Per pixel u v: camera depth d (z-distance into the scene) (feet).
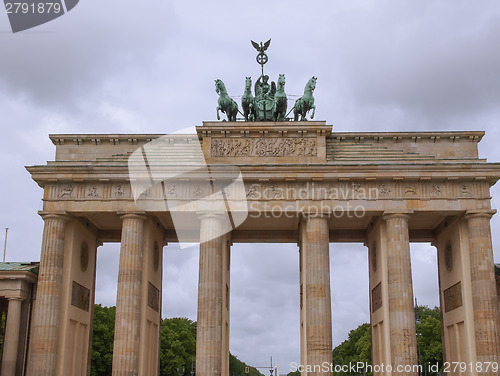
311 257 274.77
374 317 307.58
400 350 261.85
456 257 290.76
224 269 294.05
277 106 302.04
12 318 296.51
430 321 586.86
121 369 264.11
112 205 281.54
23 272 299.79
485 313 264.93
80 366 302.45
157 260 314.96
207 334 267.59
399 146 301.43
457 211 277.64
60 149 307.37
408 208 277.23
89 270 318.24
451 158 288.30
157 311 313.73
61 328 278.46
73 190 284.20
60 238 281.33
